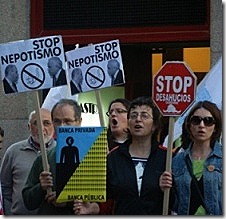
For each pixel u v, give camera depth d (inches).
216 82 291.0
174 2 400.8
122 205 226.2
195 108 231.6
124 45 412.8
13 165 290.5
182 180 228.8
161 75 228.7
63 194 228.8
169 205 231.5
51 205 236.1
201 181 227.6
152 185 225.0
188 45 408.2
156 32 403.2
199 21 397.4
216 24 388.5
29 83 247.4
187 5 398.6
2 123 410.0
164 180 221.1
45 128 279.4
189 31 398.6
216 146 230.5
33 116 286.2
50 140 280.7
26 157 289.3
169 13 401.7
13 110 409.1
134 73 422.6
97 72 270.8
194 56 407.8
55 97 310.2
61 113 249.0
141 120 228.4
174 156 236.1
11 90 248.2
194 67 406.3
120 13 408.5
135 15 406.6
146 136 229.1
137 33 406.0
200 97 290.5
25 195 242.5
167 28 402.0
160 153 229.8
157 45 413.4
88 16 413.4
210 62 390.9
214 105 231.9
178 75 228.1
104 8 410.9
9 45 248.1
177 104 227.6
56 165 230.7
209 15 394.6
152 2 403.9
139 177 226.7
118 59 271.0
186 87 227.9
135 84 422.9
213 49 388.5
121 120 284.4
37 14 417.7
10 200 293.1
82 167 229.1
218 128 231.3
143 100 230.7
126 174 226.8
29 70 247.8
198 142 230.8
